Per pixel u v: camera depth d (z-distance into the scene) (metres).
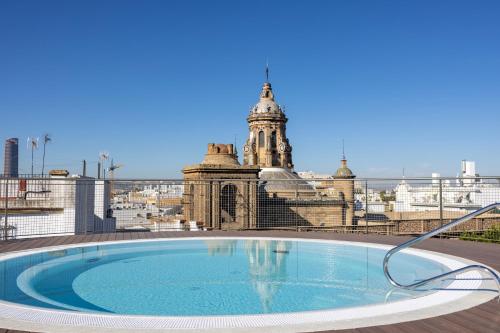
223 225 47.41
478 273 8.83
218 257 12.93
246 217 47.88
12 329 5.31
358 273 10.71
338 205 53.28
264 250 13.93
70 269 11.14
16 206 22.83
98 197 23.77
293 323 5.57
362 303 8.12
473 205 19.62
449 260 10.73
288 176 65.38
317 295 8.80
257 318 5.81
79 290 9.15
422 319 5.78
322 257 12.81
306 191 59.72
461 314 6.02
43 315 5.97
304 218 52.06
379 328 5.41
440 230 7.39
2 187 25.02
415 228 31.72
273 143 67.94
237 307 8.02
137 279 10.25
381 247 13.56
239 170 48.38
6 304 6.62
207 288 9.44
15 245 13.52
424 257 11.42
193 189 47.81
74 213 20.75
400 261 11.97
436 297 6.99
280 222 49.59
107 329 5.30
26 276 9.97
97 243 14.04
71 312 6.13
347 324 5.54
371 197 27.03
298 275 10.61
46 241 14.49
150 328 5.36
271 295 8.84
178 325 5.48
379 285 9.47
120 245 14.34
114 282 9.93
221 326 5.45
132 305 8.12
